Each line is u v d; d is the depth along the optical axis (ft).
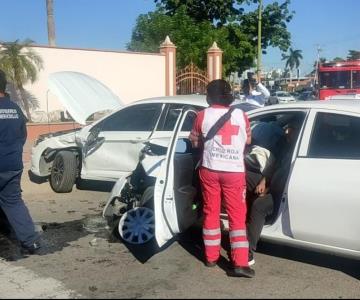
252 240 16.90
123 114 27.43
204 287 15.43
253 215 16.90
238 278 16.15
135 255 18.45
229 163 16.03
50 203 26.55
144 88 75.66
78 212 24.66
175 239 20.11
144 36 102.94
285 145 18.31
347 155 15.99
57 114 66.13
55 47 66.23
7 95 18.42
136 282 15.89
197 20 105.09
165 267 17.20
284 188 16.80
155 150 21.62
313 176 16.15
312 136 16.83
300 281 15.92
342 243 15.72
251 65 105.29
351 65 83.56
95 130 27.84
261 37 106.93
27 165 37.24
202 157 16.48
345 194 15.47
